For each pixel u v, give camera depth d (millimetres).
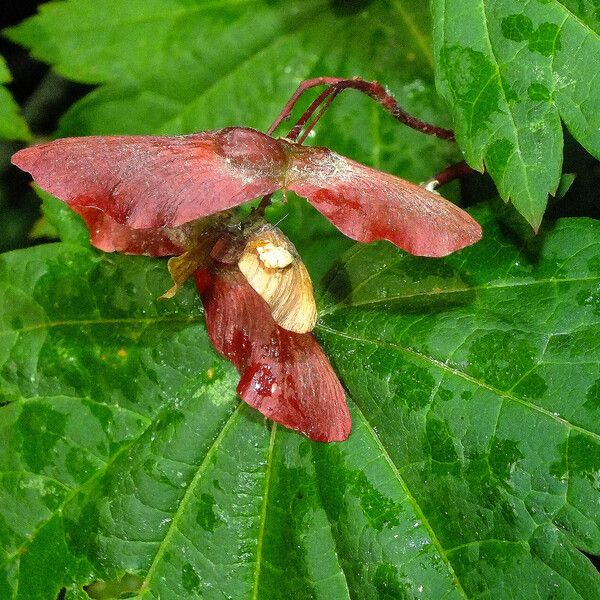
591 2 286
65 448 311
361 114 337
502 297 297
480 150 288
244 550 306
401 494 296
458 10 292
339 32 344
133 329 314
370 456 299
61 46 345
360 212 267
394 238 266
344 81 298
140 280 314
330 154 271
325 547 301
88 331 314
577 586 281
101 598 315
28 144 358
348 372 303
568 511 282
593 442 281
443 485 292
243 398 288
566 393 284
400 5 344
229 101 344
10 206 376
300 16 345
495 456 288
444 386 293
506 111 287
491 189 322
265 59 344
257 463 307
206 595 305
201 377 311
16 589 308
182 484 309
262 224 280
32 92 372
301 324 273
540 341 289
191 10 346
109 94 343
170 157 267
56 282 315
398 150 335
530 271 297
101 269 315
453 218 269
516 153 286
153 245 297
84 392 312
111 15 346
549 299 293
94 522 309
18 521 310
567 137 330
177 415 311
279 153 269
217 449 309
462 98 290
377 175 271
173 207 264
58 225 318
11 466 311
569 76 286
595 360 284
